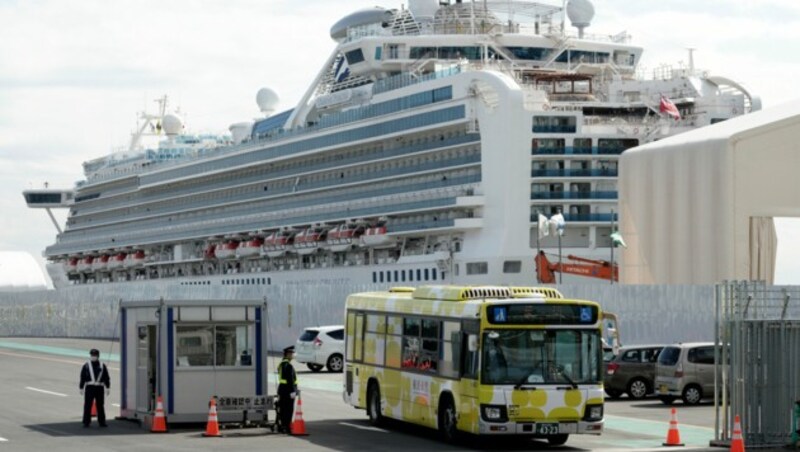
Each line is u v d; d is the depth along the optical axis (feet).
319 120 390.42
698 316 204.85
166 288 346.13
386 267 363.56
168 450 112.57
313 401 170.19
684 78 353.72
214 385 132.57
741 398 116.26
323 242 392.88
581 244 330.75
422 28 388.78
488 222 328.08
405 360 128.47
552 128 325.42
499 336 113.09
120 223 514.68
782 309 120.26
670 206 240.53
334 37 416.46
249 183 427.33
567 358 114.01
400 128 351.46
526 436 124.47
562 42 375.04
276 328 292.20
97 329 384.88
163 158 487.20
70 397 173.99
